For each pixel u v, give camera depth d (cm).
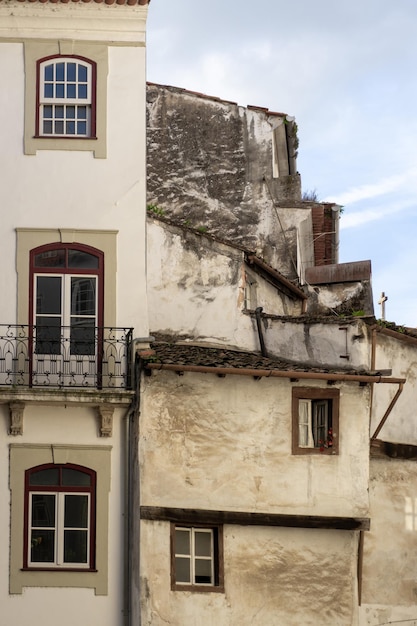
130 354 2817
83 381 2808
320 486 2789
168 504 2733
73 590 2748
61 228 2875
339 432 2814
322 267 3719
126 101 2933
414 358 3059
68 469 2792
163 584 2700
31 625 2727
